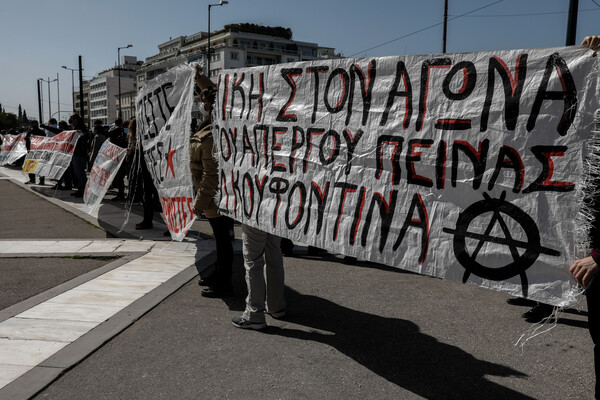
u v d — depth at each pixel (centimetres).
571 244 200
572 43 909
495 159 224
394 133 266
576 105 199
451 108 240
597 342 222
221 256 449
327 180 307
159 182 559
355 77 289
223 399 269
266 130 359
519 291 216
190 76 493
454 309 431
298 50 9025
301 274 550
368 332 373
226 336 359
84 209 1034
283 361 319
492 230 225
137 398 268
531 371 310
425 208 251
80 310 403
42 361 306
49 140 1312
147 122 588
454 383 292
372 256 275
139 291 457
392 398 273
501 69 222
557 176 204
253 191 370
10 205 1109
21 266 560
